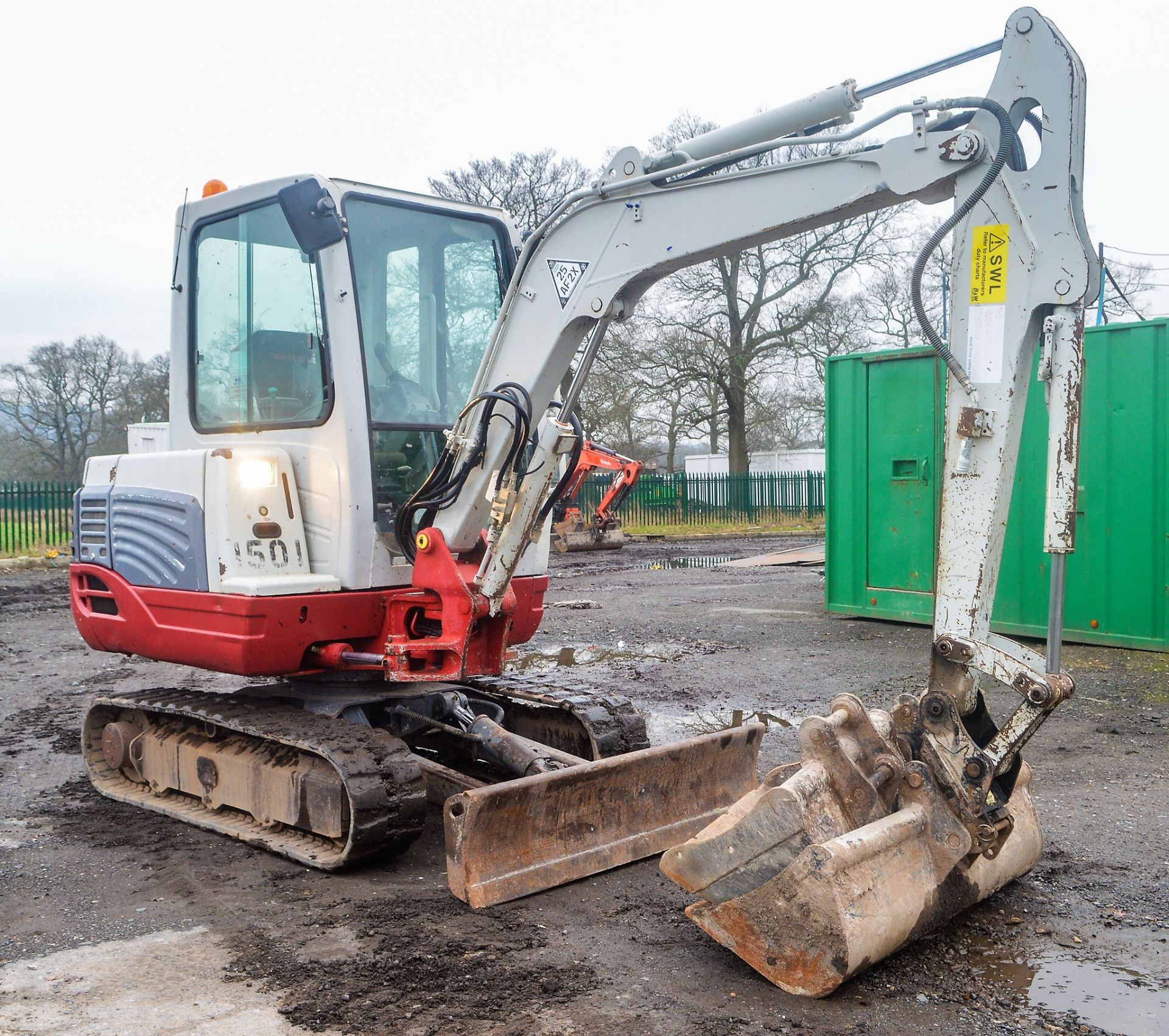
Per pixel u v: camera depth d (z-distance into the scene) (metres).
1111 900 3.99
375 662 4.70
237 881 4.31
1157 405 8.91
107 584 5.38
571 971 3.42
